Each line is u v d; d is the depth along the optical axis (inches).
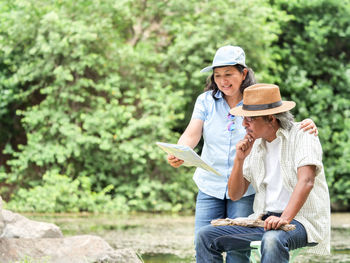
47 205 488.1
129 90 555.8
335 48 617.0
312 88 622.5
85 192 509.0
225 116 191.9
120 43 546.9
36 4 535.5
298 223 156.3
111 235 361.4
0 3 553.0
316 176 159.5
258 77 545.0
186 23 555.5
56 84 536.1
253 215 168.9
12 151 537.3
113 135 539.5
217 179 191.3
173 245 327.3
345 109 594.6
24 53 544.4
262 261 146.8
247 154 163.9
